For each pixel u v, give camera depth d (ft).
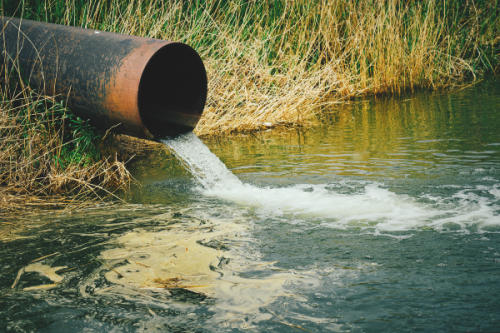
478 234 10.43
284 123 24.53
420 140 19.34
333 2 30.66
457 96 28.37
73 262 9.87
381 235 10.65
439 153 17.30
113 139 18.53
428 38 32.73
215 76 24.54
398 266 9.11
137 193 14.89
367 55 31.17
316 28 30.83
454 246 9.87
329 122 24.21
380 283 8.49
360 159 17.24
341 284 8.52
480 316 7.32
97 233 11.51
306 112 26.00
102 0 22.29
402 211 12.10
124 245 10.69
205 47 25.50
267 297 8.19
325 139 20.71
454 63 34.17
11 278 9.23
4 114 14.94
